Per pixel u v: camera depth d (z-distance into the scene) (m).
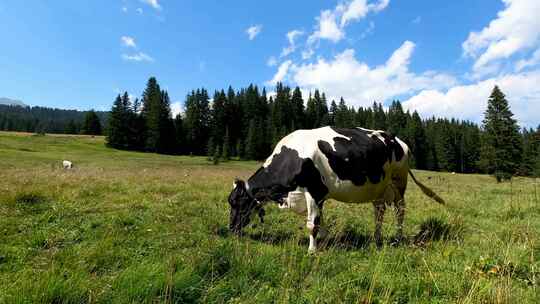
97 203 9.24
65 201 8.99
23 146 62.69
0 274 4.50
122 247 5.77
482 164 45.16
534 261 5.12
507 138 42.06
